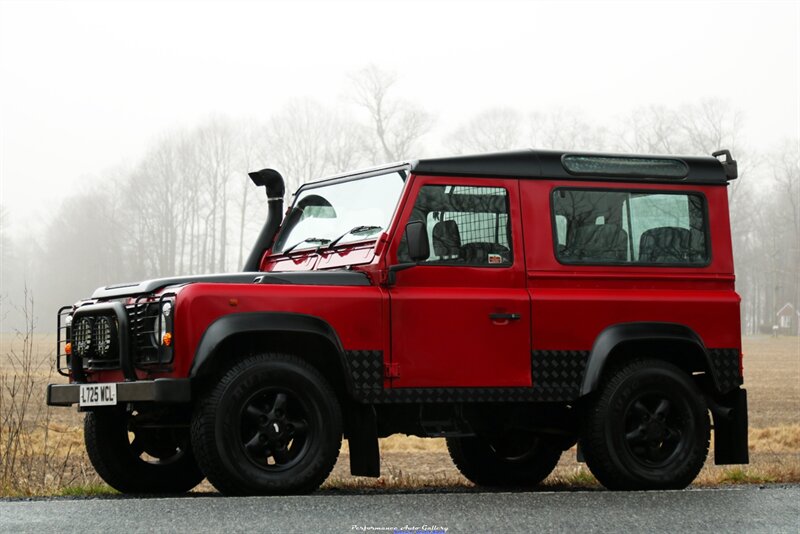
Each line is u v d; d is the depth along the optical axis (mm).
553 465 10562
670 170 9570
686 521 6734
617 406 9000
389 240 8516
